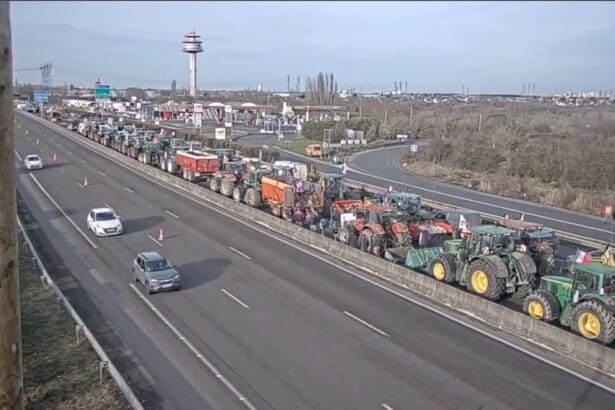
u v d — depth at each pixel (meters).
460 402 13.94
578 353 16.56
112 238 30.41
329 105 150.50
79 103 159.88
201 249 28.38
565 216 40.31
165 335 17.84
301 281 23.53
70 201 40.19
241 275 24.23
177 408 13.51
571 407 13.78
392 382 14.93
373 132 99.12
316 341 17.52
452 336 18.09
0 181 5.40
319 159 72.31
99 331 18.05
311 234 29.73
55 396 13.88
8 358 5.60
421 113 130.50
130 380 14.85
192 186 44.84
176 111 126.06
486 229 22.94
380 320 19.34
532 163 55.03
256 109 133.00
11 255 5.56
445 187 53.34
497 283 20.66
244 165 44.53
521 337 18.12
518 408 13.70
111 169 55.91
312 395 14.20
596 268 17.91
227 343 17.30
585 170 49.03
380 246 26.70
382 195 39.38
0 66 5.27
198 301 21.00
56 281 23.00
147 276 21.95
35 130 93.62
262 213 34.69
